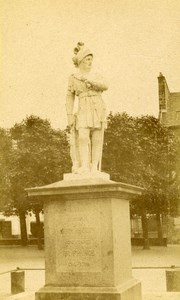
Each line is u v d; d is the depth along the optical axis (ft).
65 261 33.99
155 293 44.11
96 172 35.88
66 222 34.32
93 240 33.55
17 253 113.19
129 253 36.47
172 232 140.56
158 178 113.70
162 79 156.66
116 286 32.78
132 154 107.55
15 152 118.73
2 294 52.26
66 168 117.60
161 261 87.56
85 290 32.83
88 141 36.50
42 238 144.15
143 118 112.57
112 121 108.88
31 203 121.19
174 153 115.65
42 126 120.88
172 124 154.40
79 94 37.35
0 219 166.09
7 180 118.52
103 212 33.55
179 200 117.70
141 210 117.39
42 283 60.90
